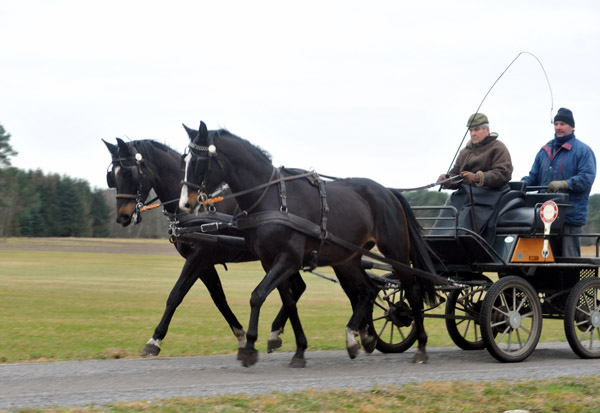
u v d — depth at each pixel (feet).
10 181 331.98
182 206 26.84
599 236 32.76
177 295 31.50
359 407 19.62
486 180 31.68
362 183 30.53
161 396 21.03
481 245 31.22
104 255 183.52
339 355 32.24
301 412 18.97
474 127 32.99
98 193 361.10
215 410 18.89
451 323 34.73
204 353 33.78
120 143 32.73
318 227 27.61
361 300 30.81
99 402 20.04
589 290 32.53
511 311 30.60
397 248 30.68
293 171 28.63
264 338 42.01
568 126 34.24
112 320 49.62
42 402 19.99
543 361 30.91
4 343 37.06
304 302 67.97
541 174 35.09
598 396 21.65
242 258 32.76
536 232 31.17
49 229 344.90
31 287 78.79
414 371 27.04
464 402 20.59
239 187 27.30
